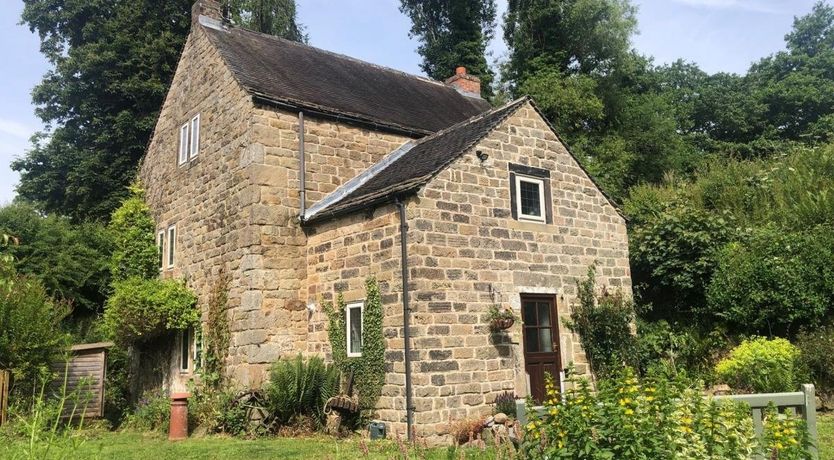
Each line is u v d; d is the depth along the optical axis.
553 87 28.31
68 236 24.28
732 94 38.31
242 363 13.83
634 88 33.91
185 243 17.16
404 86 21.12
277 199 14.37
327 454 8.84
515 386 12.23
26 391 13.59
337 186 15.44
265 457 9.80
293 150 14.91
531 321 13.02
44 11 27.64
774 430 5.44
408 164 13.84
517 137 13.45
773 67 41.44
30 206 26.45
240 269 14.24
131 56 27.12
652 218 18.80
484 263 12.30
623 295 14.73
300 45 19.77
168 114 19.31
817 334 13.18
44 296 14.84
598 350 13.77
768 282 14.44
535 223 13.38
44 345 13.84
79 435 5.25
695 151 35.41
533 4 31.17
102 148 27.64
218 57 16.42
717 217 17.27
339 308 13.12
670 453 5.12
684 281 16.62
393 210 12.02
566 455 5.18
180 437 12.66
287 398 12.34
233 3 31.22
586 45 30.59
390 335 11.76
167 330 16.78
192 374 15.96
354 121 16.03
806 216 16.23
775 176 19.69
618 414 5.19
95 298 24.44
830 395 12.40
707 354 15.40
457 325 11.68
